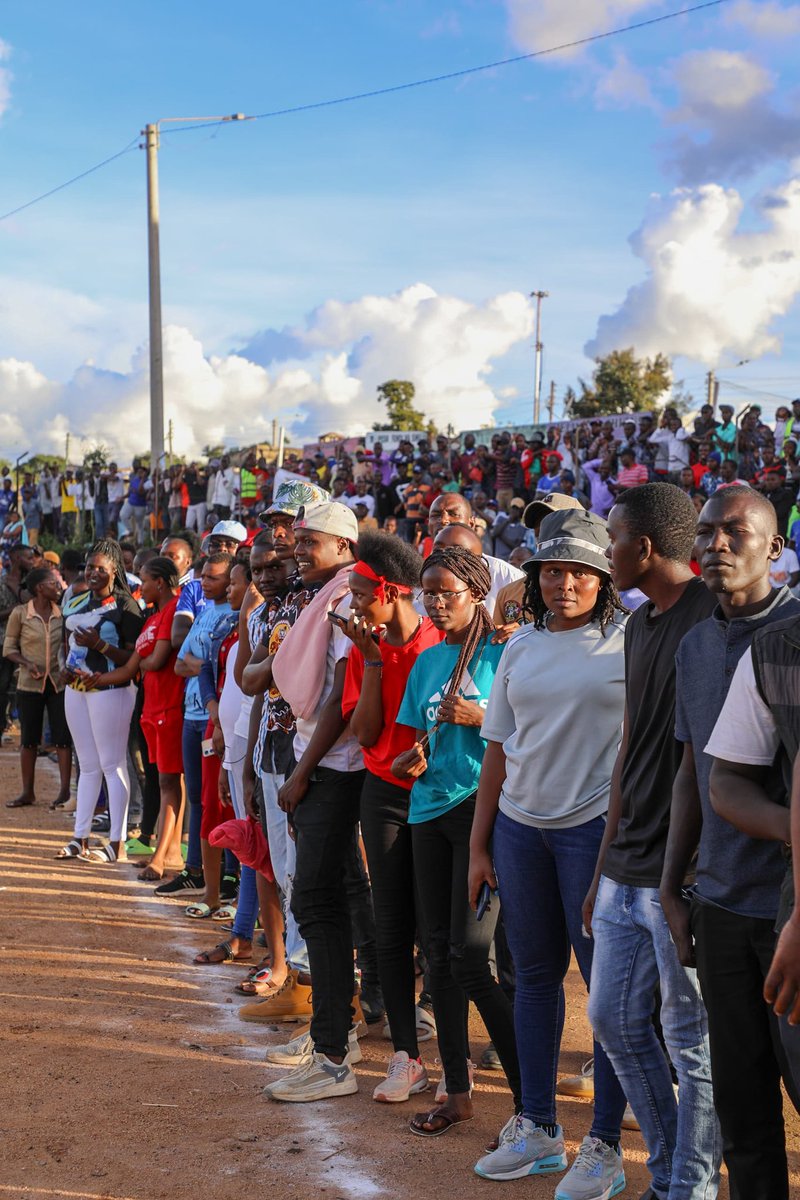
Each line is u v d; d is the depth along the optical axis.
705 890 2.80
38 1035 4.82
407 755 3.89
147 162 22.02
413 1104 4.17
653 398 45.75
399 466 17.64
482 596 4.03
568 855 3.51
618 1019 3.20
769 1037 2.79
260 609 5.41
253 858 5.33
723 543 2.80
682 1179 3.08
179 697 7.58
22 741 10.13
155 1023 5.00
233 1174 3.59
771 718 2.62
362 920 5.02
